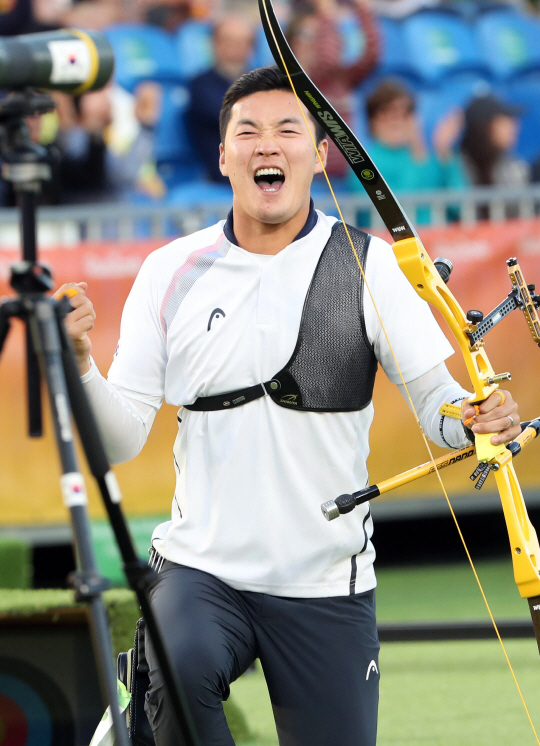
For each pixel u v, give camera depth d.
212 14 26.95
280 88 7.86
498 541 24.14
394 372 8.26
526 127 29.03
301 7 26.58
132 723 8.01
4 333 5.44
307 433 7.83
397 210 7.34
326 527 7.82
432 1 28.91
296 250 8.02
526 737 11.55
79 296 7.48
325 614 7.87
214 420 7.89
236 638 7.75
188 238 8.48
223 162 8.41
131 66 25.44
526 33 29.31
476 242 20.08
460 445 7.91
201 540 7.89
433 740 11.53
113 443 8.14
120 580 16.14
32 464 19.23
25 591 11.17
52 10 25.66
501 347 20.16
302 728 7.98
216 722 7.44
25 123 5.48
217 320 7.97
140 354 8.27
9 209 23.03
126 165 24.92
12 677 10.60
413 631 13.34
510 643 16.00
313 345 7.86
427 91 27.80
